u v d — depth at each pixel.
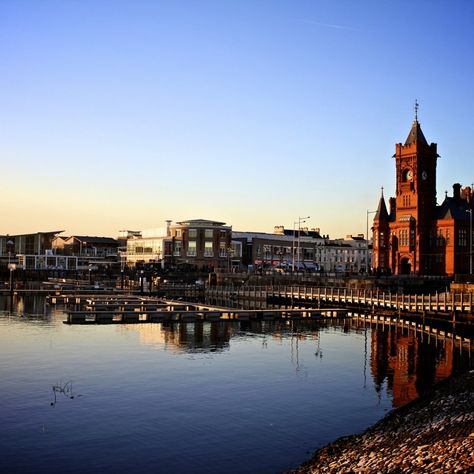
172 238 178.38
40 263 184.25
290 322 74.62
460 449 20.69
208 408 31.34
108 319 71.75
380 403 32.81
